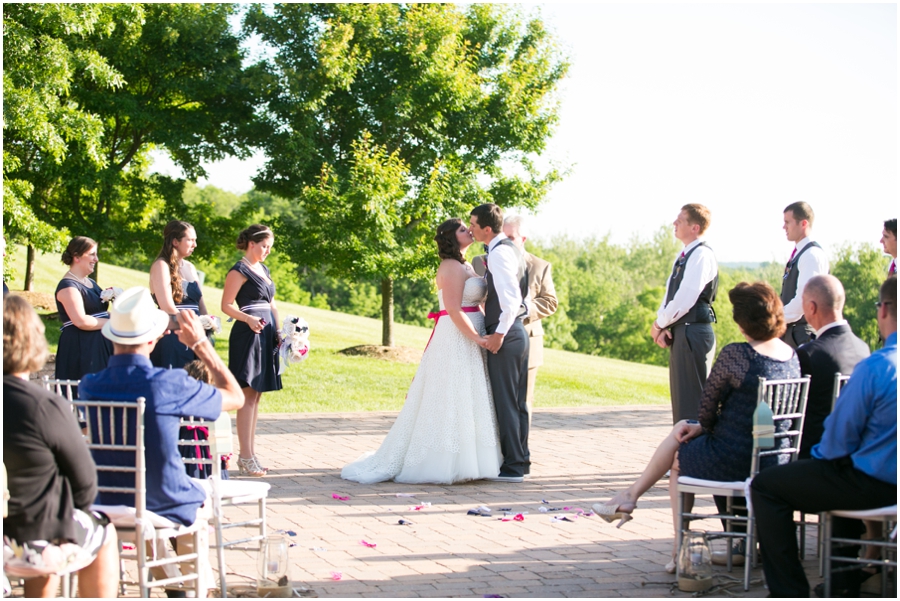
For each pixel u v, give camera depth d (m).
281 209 54.62
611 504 4.30
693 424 4.29
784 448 4.02
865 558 3.94
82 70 13.34
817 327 4.45
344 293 51.09
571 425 9.48
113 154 15.19
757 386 3.94
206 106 14.77
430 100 14.19
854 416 3.45
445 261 6.35
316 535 4.78
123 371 3.37
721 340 53.66
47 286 24.77
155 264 6.04
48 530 2.89
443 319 6.38
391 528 4.95
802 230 6.05
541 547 4.58
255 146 14.80
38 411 2.84
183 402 3.39
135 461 3.33
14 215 11.94
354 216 13.42
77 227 14.43
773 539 3.63
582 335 61.38
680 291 5.78
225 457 4.53
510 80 14.99
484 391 6.36
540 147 15.30
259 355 6.30
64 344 6.00
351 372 13.53
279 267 49.09
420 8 14.63
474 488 6.11
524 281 6.55
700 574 3.86
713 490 3.91
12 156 12.19
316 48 13.97
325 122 14.93
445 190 14.14
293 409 10.50
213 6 14.79
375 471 6.33
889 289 3.61
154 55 14.34
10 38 11.15
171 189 15.61
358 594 3.76
